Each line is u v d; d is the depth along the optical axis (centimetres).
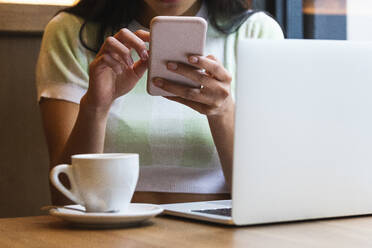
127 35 123
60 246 75
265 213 87
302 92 87
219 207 103
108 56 124
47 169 202
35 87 200
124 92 137
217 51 166
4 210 198
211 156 157
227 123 139
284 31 216
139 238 80
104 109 136
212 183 157
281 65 85
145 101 159
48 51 165
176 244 76
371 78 92
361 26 231
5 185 198
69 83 162
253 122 84
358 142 92
